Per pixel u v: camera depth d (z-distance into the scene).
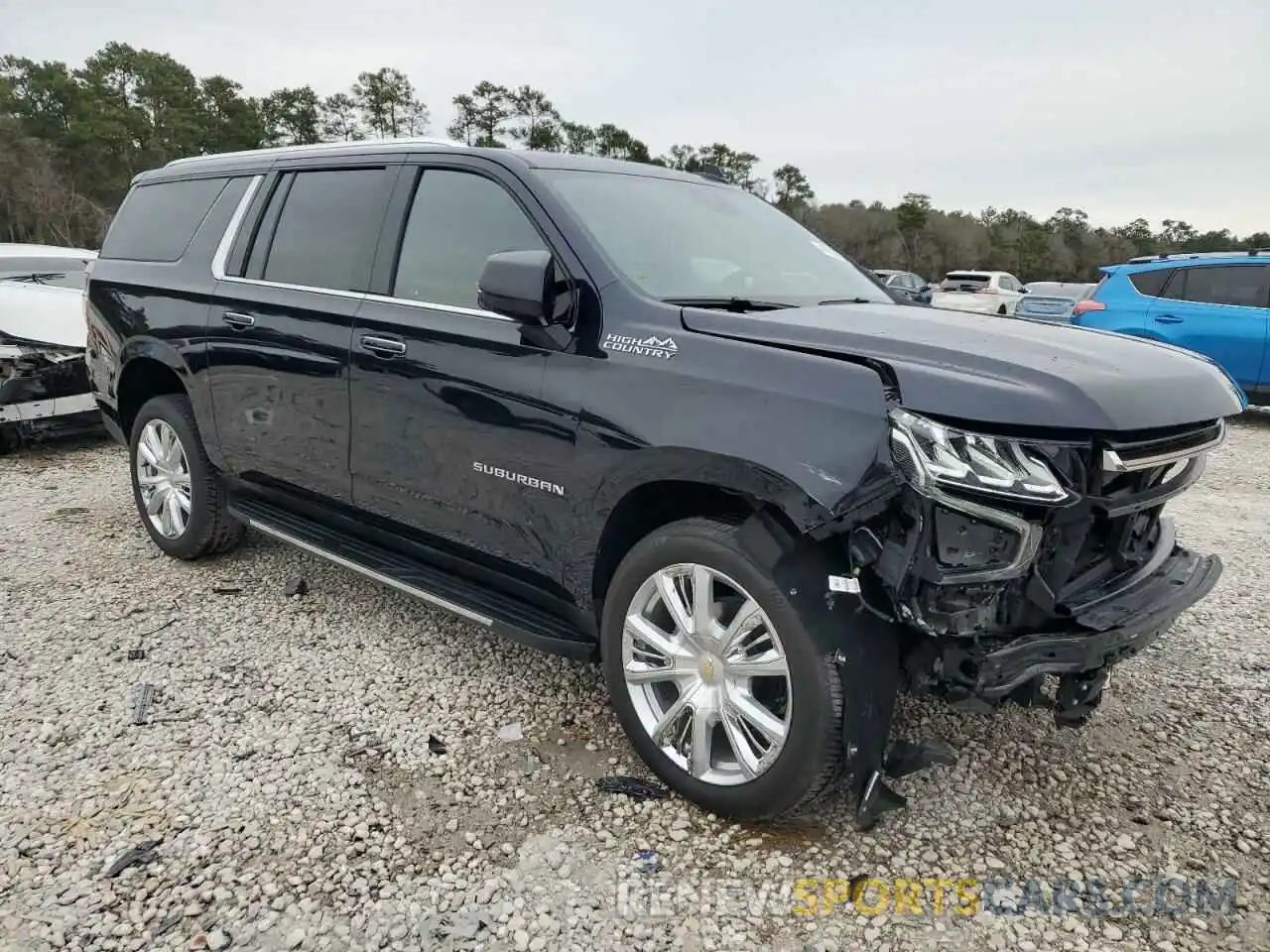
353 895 2.40
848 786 2.64
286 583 4.59
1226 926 2.34
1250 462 8.10
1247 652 3.94
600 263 2.96
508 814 2.76
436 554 3.53
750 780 2.59
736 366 2.56
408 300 3.46
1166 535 2.93
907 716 3.33
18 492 6.36
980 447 2.20
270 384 3.96
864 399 2.32
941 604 2.29
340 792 2.85
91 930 2.26
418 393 3.32
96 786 2.85
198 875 2.46
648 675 2.81
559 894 2.42
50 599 4.34
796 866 2.55
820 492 2.29
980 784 2.95
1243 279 9.83
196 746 3.09
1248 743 3.22
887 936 2.30
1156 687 3.61
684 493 2.74
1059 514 2.31
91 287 5.06
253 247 4.19
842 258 4.07
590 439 2.80
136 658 3.73
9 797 2.78
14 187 62.00
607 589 2.96
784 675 2.49
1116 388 2.34
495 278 2.85
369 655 3.79
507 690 3.51
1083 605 2.46
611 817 2.75
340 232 3.80
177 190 4.80
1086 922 2.36
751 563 2.48
